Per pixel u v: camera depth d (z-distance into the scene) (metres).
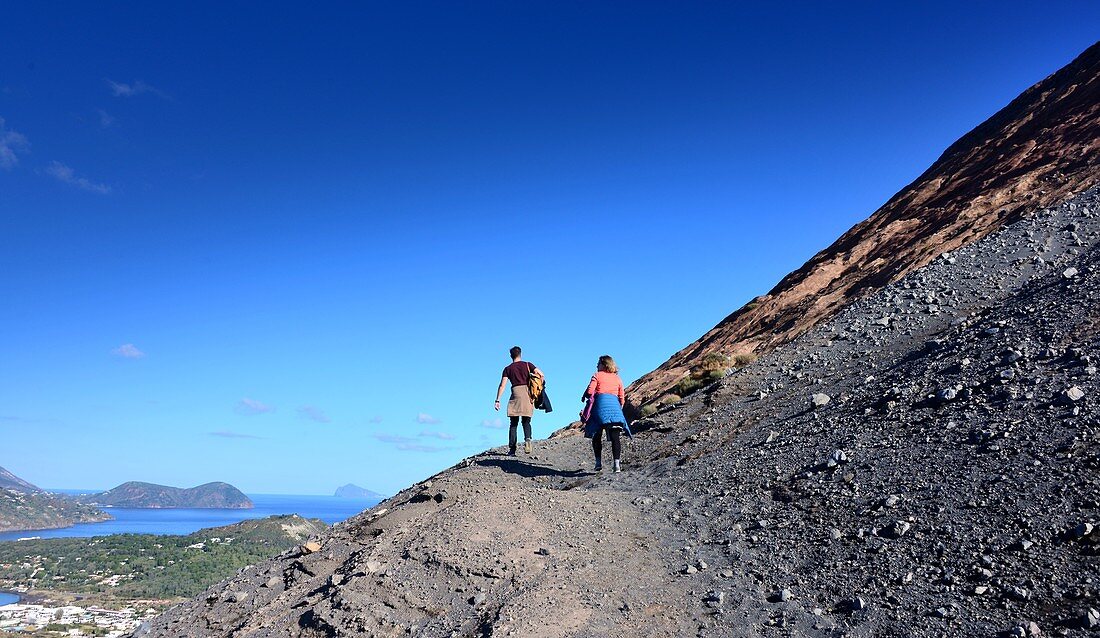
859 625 4.61
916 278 16.14
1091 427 6.35
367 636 5.67
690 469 9.29
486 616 5.55
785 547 6.11
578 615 5.32
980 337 10.33
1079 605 4.23
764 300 27.33
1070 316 9.52
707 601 5.39
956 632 4.27
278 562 8.92
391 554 7.05
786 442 9.06
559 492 9.02
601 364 10.87
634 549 6.73
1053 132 25.44
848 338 13.78
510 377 12.55
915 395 9.02
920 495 6.33
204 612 7.67
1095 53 30.80
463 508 8.01
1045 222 16.47
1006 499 5.75
